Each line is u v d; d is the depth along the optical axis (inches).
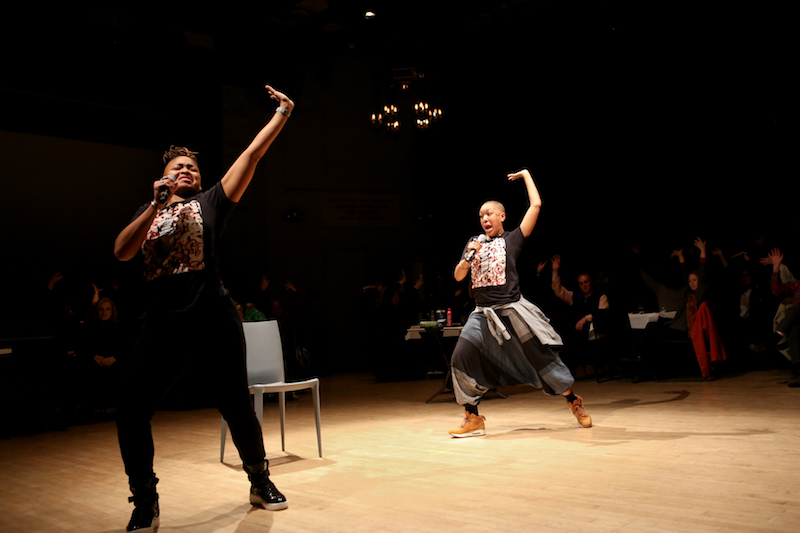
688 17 331.9
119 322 268.5
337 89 418.9
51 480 132.9
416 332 266.1
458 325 256.8
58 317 276.1
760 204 345.4
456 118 410.6
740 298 302.4
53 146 331.3
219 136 369.1
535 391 254.1
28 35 301.9
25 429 222.5
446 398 245.8
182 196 92.8
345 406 237.5
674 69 346.9
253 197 383.9
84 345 247.1
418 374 345.7
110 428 219.0
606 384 260.7
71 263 333.4
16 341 231.0
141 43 332.8
